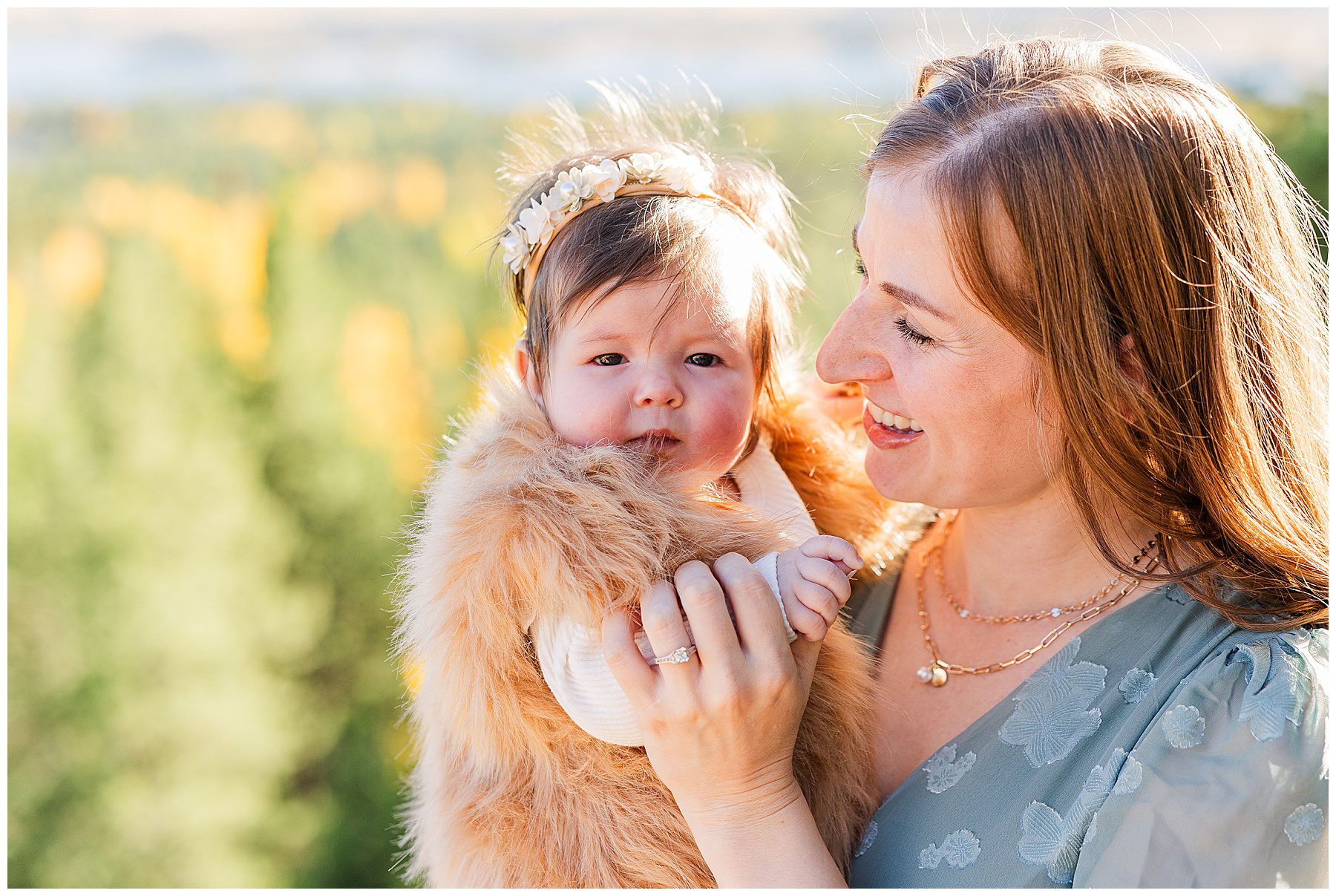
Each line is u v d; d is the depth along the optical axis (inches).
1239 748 36.0
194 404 209.8
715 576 40.2
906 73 51.1
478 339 246.8
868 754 45.2
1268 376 42.3
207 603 198.8
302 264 227.5
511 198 58.6
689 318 47.0
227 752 197.8
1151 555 43.3
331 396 221.3
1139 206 38.9
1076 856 37.6
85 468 197.6
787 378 54.4
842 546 41.1
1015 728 41.4
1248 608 40.2
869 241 43.6
